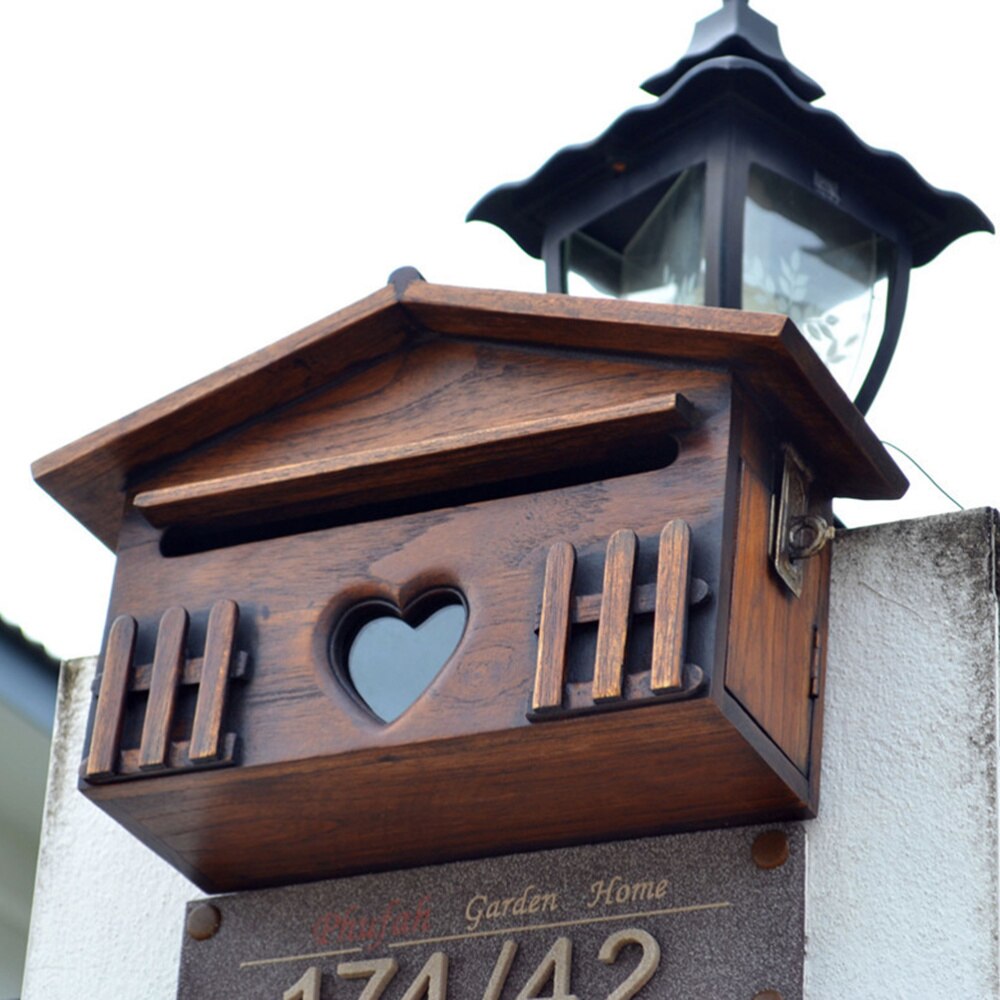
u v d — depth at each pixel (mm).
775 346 2742
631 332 2836
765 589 2793
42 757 4977
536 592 2764
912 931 2783
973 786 2828
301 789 2875
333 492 2979
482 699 2730
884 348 3469
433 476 2922
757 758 2715
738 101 3395
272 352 3027
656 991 2803
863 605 2982
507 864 2969
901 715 2902
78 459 3115
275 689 2877
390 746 2760
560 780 2797
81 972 3287
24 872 5277
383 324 3016
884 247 3506
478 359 2994
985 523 2961
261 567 2971
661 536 2688
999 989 2713
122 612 3021
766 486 2834
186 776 2871
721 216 3346
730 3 3605
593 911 2883
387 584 2875
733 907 2814
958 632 2916
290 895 3088
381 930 2996
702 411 2781
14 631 4906
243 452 3100
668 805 2840
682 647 2609
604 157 3494
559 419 2811
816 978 2801
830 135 3416
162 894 3291
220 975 3068
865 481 2975
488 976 2896
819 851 2867
